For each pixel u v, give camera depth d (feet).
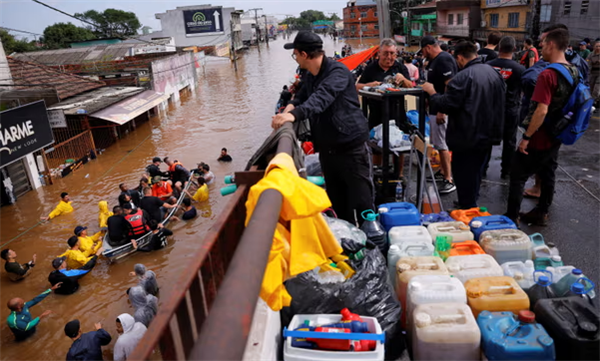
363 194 11.02
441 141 17.95
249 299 2.24
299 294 8.22
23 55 158.92
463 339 7.65
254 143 68.64
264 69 178.91
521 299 8.34
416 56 71.82
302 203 4.75
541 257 10.48
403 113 16.37
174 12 253.44
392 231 11.09
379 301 8.38
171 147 69.00
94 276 32.42
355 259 8.67
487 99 12.90
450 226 11.43
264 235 3.04
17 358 24.31
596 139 23.57
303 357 7.21
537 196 16.55
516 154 13.51
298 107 7.55
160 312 3.62
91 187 52.60
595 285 11.00
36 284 31.94
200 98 115.03
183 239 38.06
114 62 129.29
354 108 10.24
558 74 12.05
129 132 80.02
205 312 4.81
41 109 50.11
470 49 14.23
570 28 83.20
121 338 21.63
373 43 263.08
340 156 10.60
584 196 16.31
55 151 62.39
